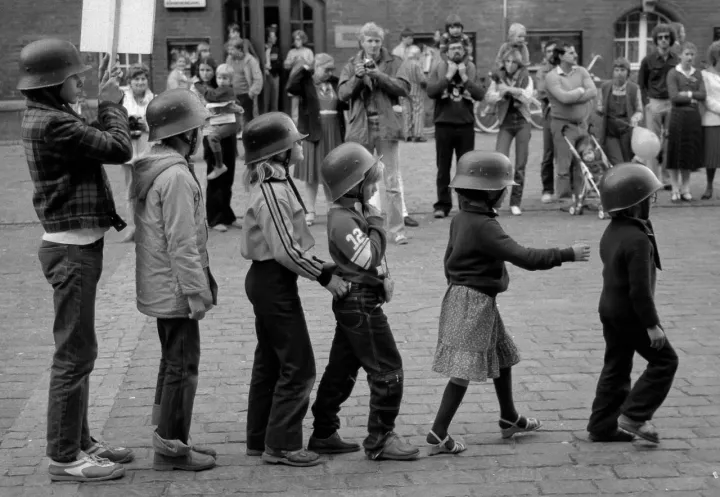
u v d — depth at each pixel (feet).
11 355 26.78
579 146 45.75
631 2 84.79
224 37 82.17
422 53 74.79
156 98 19.06
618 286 19.57
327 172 19.12
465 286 19.54
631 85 46.62
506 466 19.35
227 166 42.45
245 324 29.19
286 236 18.71
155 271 18.71
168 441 19.15
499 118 45.09
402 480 18.85
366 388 23.65
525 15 84.33
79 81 18.56
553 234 40.91
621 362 20.06
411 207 47.44
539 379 24.17
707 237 39.81
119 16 20.36
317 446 20.24
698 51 85.56
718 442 20.27
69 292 18.39
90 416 22.25
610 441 20.40
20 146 71.77
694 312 29.50
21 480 19.01
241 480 18.97
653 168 47.11
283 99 80.38
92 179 18.47
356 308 19.20
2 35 76.84
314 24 82.64
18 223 44.29
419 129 72.64
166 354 19.24
